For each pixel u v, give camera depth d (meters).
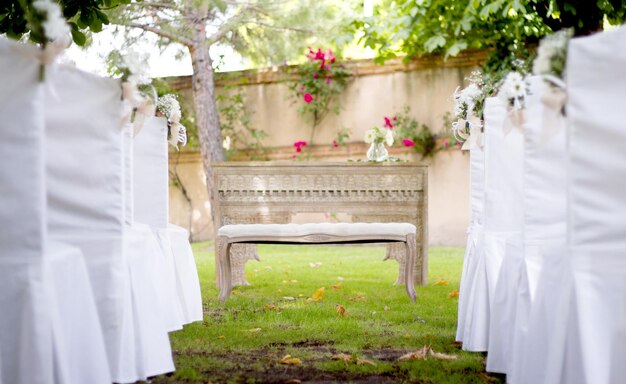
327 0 8.44
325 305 4.52
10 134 1.99
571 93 2.00
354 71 9.11
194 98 8.77
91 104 2.46
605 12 5.50
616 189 1.95
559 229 2.52
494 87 3.34
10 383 1.96
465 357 3.05
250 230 4.70
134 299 2.69
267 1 8.27
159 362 2.74
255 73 9.42
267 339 3.43
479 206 3.47
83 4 3.88
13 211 1.99
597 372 1.91
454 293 4.90
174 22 8.23
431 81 8.84
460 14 7.91
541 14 6.14
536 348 2.27
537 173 2.55
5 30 3.70
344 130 9.17
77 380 2.24
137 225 3.55
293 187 5.82
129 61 2.60
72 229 2.44
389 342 3.36
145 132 3.77
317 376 2.70
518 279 2.62
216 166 5.79
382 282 5.77
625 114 1.93
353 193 5.86
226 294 4.76
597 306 1.95
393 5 8.68
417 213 5.83
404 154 8.92
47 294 2.00
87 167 2.46
